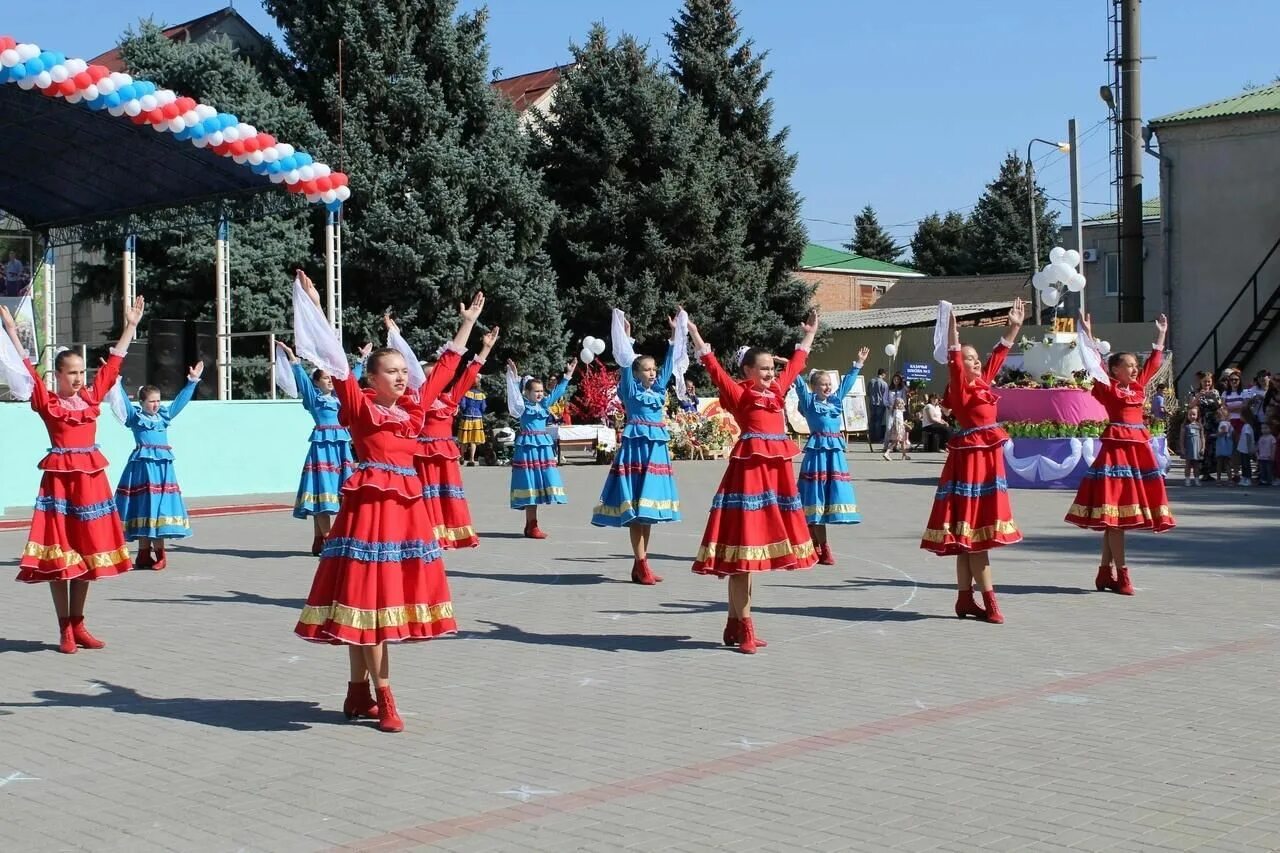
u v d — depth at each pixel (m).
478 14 33.94
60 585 9.38
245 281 29.45
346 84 32.06
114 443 20.38
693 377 38.38
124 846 5.33
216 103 29.56
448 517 13.51
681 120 37.88
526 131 37.59
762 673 8.57
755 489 9.27
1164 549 14.81
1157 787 6.03
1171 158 35.75
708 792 6.00
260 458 22.44
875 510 19.50
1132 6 34.81
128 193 24.08
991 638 9.71
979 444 10.29
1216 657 8.95
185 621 10.63
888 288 58.91
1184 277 35.69
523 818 5.64
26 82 17.19
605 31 38.41
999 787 6.04
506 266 32.84
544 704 7.75
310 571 13.53
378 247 30.88
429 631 7.14
